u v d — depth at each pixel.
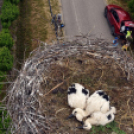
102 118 5.45
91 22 10.02
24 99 5.23
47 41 9.10
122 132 5.50
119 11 9.41
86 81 6.49
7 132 5.23
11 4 8.17
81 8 10.41
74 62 6.50
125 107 6.02
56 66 6.39
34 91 5.58
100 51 6.08
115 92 6.30
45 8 10.24
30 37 9.23
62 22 9.89
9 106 5.27
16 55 8.57
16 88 5.34
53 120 5.74
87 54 6.21
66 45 6.01
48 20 9.84
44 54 5.82
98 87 6.41
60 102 6.10
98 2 10.70
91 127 5.53
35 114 5.14
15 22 9.51
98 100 5.64
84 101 5.78
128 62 6.04
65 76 6.48
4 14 7.80
